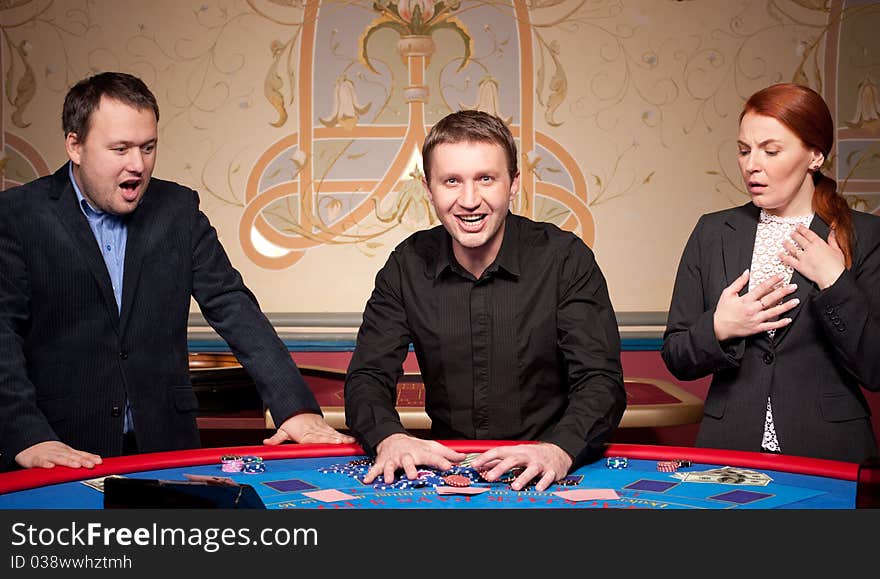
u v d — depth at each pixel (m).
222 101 4.16
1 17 4.10
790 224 2.18
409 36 4.15
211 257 2.37
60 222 2.17
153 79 4.15
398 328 2.17
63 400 2.17
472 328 2.11
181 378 2.31
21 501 1.55
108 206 2.12
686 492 1.61
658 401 3.21
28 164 4.12
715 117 4.17
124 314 2.20
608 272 4.19
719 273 2.22
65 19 4.12
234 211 4.17
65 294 2.16
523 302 2.09
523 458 1.69
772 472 1.75
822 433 2.06
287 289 4.18
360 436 1.93
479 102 4.17
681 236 4.19
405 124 4.17
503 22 4.16
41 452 1.83
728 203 4.19
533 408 2.15
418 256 2.16
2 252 2.11
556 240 2.13
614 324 2.12
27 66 4.11
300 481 1.71
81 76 4.13
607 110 4.18
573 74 4.17
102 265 2.18
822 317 2.01
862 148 4.14
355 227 4.17
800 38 4.15
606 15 4.17
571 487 1.66
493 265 2.08
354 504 1.54
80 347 2.18
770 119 2.06
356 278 4.18
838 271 2.01
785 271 2.14
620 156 4.18
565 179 4.18
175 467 1.83
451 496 1.59
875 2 4.13
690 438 3.98
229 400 3.37
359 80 4.16
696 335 2.11
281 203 4.17
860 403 2.09
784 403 2.09
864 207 4.14
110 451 2.19
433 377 2.18
